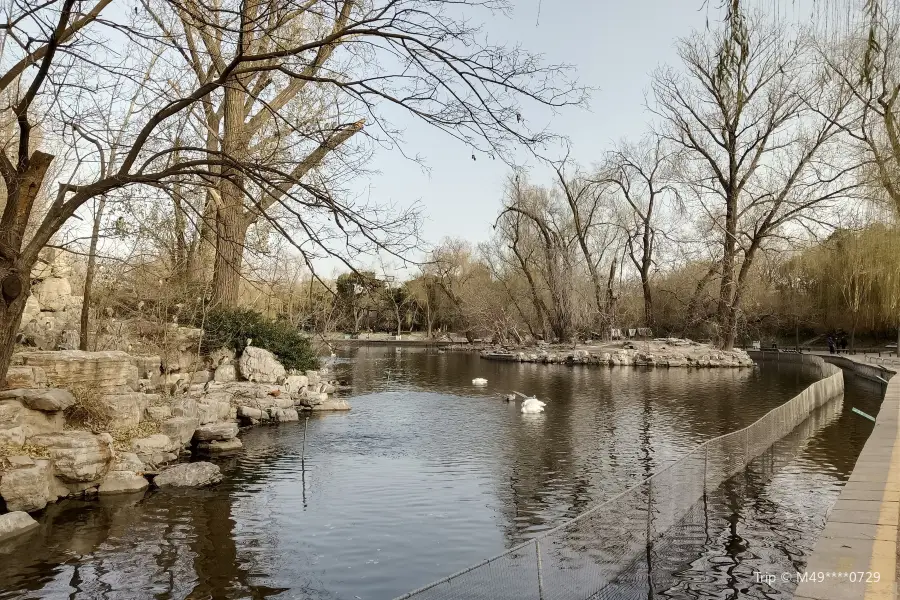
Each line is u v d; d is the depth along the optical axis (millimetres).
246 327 24219
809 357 44469
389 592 7797
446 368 44875
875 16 6871
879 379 32062
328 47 13109
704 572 8492
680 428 20031
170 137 14883
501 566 6043
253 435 18250
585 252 59312
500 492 12391
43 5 8906
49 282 25000
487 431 19328
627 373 40875
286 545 9336
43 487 10672
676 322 69312
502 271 69938
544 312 62000
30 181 10930
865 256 31109
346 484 12844
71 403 12500
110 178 10336
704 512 10773
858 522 7172
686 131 49938
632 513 8367
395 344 79312
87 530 9758
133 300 23000
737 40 5969
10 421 11078
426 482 13102
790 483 13078
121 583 7887
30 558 8617
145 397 15531
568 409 24375
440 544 9500
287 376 24719
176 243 21766
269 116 17812
